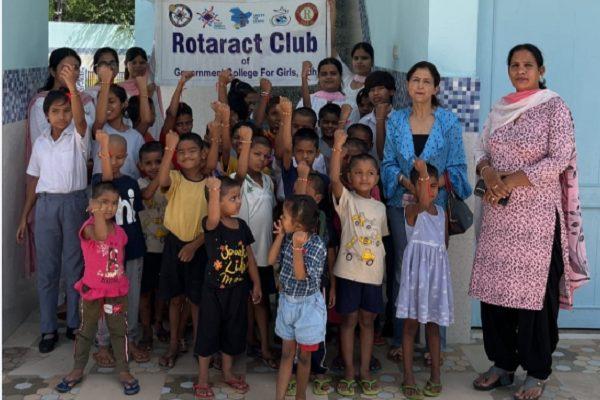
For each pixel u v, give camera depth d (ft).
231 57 18.42
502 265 12.82
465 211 13.76
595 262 16.63
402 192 13.79
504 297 12.77
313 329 12.10
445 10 15.12
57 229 14.87
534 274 12.61
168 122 16.58
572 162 12.67
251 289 14.05
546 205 12.59
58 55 16.26
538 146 12.51
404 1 17.62
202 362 13.05
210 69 18.40
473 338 16.17
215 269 12.84
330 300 13.39
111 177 13.56
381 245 13.21
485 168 12.96
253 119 17.71
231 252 12.87
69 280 15.15
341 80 18.37
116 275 13.07
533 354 12.98
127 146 15.20
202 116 25.14
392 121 14.10
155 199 14.94
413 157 13.70
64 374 13.91
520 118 12.79
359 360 14.82
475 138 15.39
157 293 15.38
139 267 14.58
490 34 15.98
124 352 13.25
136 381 13.24
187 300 14.96
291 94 27.04
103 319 14.10
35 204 15.85
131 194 14.21
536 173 12.26
